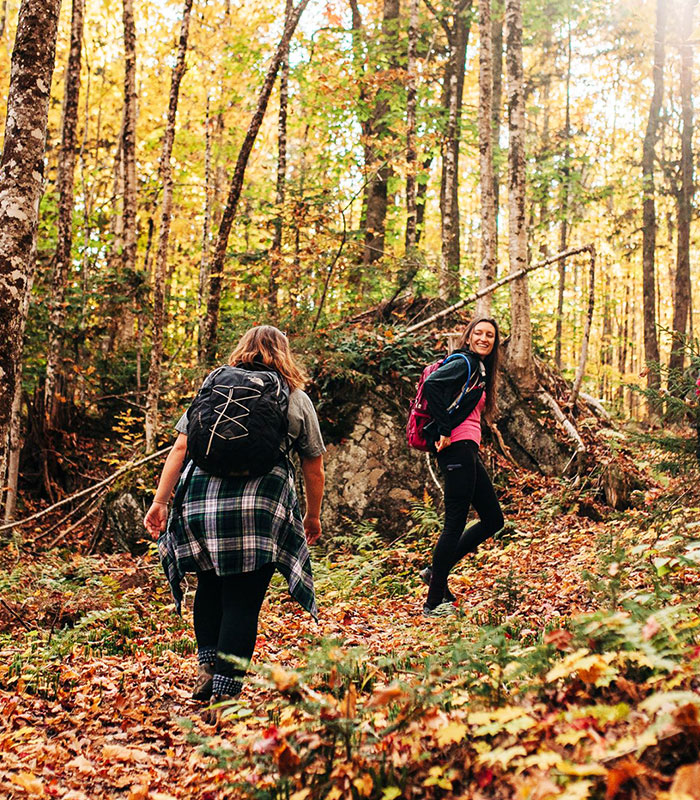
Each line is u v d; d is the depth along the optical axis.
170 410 12.80
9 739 3.35
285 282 11.36
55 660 4.64
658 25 20.72
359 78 14.70
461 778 2.10
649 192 20.62
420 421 5.45
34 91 5.19
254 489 3.35
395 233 17.61
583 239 27.11
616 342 30.27
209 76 19.17
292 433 3.54
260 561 3.28
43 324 13.38
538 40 21.16
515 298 10.25
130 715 3.63
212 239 21.86
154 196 21.34
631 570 4.17
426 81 17.53
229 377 3.48
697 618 2.59
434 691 2.60
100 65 21.73
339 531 8.78
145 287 14.48
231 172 23.03
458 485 5.21
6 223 5.08
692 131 20.52
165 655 4.72
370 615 5.61
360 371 9.44
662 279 37.03
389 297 12.50
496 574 6.28
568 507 8.54
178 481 3.58
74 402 13.64
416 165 12.29
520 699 2.40
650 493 8.33
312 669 2.69
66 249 13.18
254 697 3.51
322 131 17.69
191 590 7.02
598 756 1.81
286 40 11.51
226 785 2.31
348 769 2.16
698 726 1.78
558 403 10.32
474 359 5.33
